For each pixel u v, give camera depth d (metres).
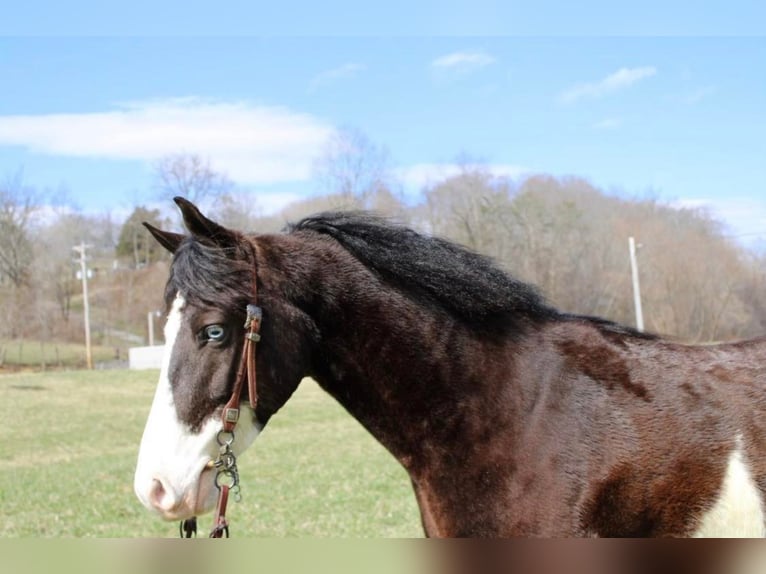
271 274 3.07
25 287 54.38
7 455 15.30
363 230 3.25
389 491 9.74
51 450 15.95
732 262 32.28
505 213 38.59
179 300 2.98
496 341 3.19
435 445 3.11
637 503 2.95
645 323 34.34
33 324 52.97
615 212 37.97
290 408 21.00
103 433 18.36
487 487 3.02
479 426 3.07
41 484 11.22
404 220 3.39
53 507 9.45
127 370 34.66
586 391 3.09
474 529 3.02
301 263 3.15
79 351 50.94
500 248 37.91
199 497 2.90
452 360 3.14
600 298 35.81
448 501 3.08
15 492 10.55
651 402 3.06
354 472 11.37
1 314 51.97
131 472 12.11
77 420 20.56
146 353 39.16
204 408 2.91
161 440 2.88
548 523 2.92
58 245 60.00
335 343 3.18
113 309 57.50
